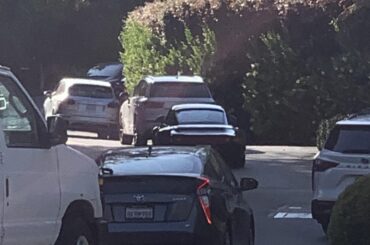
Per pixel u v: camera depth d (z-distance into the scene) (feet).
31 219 31.37
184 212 37.83
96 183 35.83
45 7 159.43
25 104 32.14
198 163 39.88
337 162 48.70
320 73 106.11
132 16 133.59
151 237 37.63
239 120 114.52
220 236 37.76
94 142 105.29
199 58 115.96
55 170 33.01
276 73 108.06
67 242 33.76
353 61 103.35
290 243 49.14
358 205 36.91
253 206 63.00
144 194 38.09
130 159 40.55
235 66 114.32
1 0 148.97
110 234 37.73
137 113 93.15
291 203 64.34
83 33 170.09
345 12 104.73
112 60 175.52
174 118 82.23
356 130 49.24
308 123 107.14
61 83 114.52
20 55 158.30
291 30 108.88
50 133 32.68
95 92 111.86
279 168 82.17
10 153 30.53
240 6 112.27
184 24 118.42
